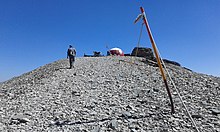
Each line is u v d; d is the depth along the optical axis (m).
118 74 22.75
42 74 29.33
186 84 17.45
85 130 9.09
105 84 18.28
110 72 24.22
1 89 25.16
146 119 10.00
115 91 15.61
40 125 10.00
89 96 14.62
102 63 33.06
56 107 12.57
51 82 20.64
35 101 14.30
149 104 12.17
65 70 27.28
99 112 11.20
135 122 9.70
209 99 13.01
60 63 38.00
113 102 12.82
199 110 10.96
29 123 10.34
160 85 17.02
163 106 11.71
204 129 8.83
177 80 19.06
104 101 13.16
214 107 11.36
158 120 9.84
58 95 15.48
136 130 8.93
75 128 9.38
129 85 17.42
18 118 10.80
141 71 24.38
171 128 9.02
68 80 20.97
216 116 10.09
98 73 23.81
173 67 31.05
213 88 16.12
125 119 10.10
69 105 12.78
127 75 21.94
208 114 10.38
